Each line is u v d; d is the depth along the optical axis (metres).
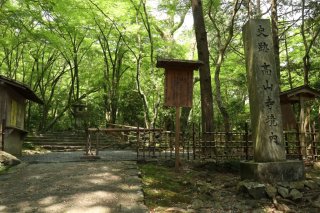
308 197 6.66
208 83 10.80
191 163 8.97
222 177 8.28
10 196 6.14
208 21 17.91
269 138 7.39
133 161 9.19
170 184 7.30
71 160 9.80
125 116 25.41
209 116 10.59
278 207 6.19
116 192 6.36
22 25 14.94
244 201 6.49
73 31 19.52
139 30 18.91
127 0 18.70
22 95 13.12
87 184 6.79
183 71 8.62
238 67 22.41
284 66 18.03
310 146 10.16
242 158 9.29
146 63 21.84
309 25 14.40
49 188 6.55
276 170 7.12
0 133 10.57
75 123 23.69
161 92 19.58
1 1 14.47
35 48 22.09
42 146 15.46
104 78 24.17
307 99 10.30
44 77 25.61
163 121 21.88
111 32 20.78
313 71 17.39
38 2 13.84
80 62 24.41
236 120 20.95
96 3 17.80
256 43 7.75
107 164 8.67
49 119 26.50
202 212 5.91
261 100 7.54
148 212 5.47
